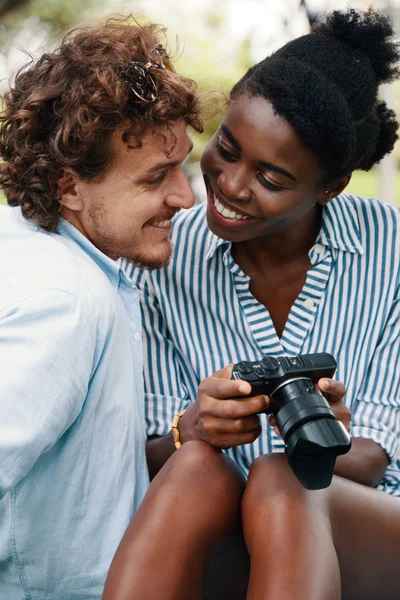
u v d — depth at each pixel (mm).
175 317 2115
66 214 1791
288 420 1559
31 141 1732
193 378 2137
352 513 1730
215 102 1875
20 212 1792
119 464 1754
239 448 2088
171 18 4812
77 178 1726
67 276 1614
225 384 1681
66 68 1723
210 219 1937
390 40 1940
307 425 1534
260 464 1733
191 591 1613
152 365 2125
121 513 1764
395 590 1790
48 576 1749
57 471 1694
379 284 2076
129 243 1794
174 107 1696
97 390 1688
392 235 2086
